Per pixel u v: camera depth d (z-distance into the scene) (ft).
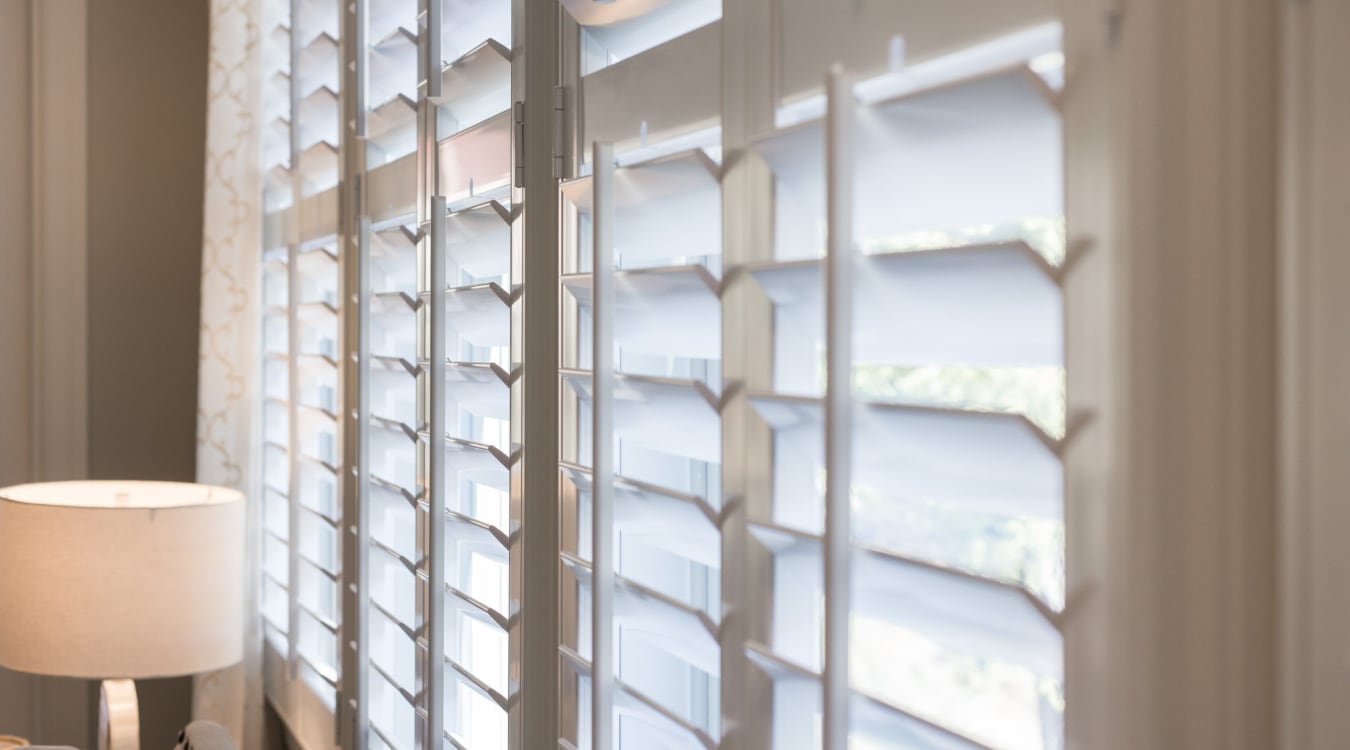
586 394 3.33
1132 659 1.61
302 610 6.73
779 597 2.47
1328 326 1.39
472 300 4.13
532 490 3.68
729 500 2.58
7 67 8.64
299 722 6.95
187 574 5.68
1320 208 1.40
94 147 8.84
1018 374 2.41
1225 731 1.52
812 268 2.25
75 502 6.70
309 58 6.64
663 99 2.92
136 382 8.97
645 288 2.85
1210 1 1.52
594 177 2.82
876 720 2.08
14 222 8.68
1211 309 1.52
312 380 6.78
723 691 2.62
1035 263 1.73
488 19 4.14
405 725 5.41
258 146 7.88
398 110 5.04
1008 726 2.09
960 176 1.94
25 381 8.73
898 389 2.72
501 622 3.89
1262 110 1.47
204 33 9.12
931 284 1.94
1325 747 1.40
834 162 1.93
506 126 3.85
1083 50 1.68
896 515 2.39
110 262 8.89
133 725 5.48
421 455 4.66
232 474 7.84
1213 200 1.51
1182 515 1.56
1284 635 1.43
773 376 2.48
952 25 1.96
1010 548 2.26
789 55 2.39
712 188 2.69
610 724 2.89
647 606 2.91
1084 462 1.69
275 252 7.68
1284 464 1.43
